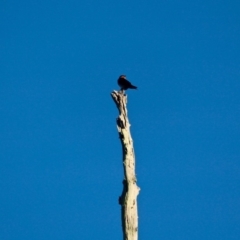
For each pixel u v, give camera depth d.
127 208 15.09
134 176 15.35
